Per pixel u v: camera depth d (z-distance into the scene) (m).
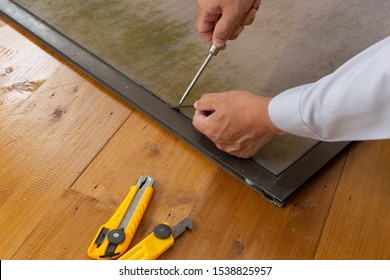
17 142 1.14
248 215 1.03
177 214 1.02
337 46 1.38
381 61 0.75
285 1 1.52
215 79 1.27
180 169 1.10
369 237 1.00
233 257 0.96
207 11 1.06
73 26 1.40
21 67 1.31
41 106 1.22
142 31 1.39
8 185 1.05
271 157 1.11
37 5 1.46
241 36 1.39
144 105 1.20
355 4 1.51
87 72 1.28
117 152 1.12
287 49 1.36
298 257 0.97
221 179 1.09
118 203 1.03
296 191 1.07
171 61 1.31
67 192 1.04
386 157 1.14
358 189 1.08
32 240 0.97
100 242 0.95
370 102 0.78
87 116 1.20
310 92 0.86
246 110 0.97
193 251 0.97
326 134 0.90
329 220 1.02
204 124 1.06
